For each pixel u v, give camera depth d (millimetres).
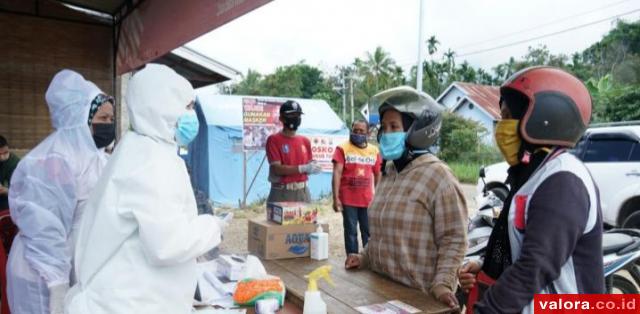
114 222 1361
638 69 21703
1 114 4516
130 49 4512
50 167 1819
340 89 39188
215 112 9859
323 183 10531
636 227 5344
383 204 2219
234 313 1670
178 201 1427
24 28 4609
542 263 1180
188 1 3168
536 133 1310
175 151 1526
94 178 1955
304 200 4129
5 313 2059
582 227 1213
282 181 4062
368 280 2094
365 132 4184
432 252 2061
